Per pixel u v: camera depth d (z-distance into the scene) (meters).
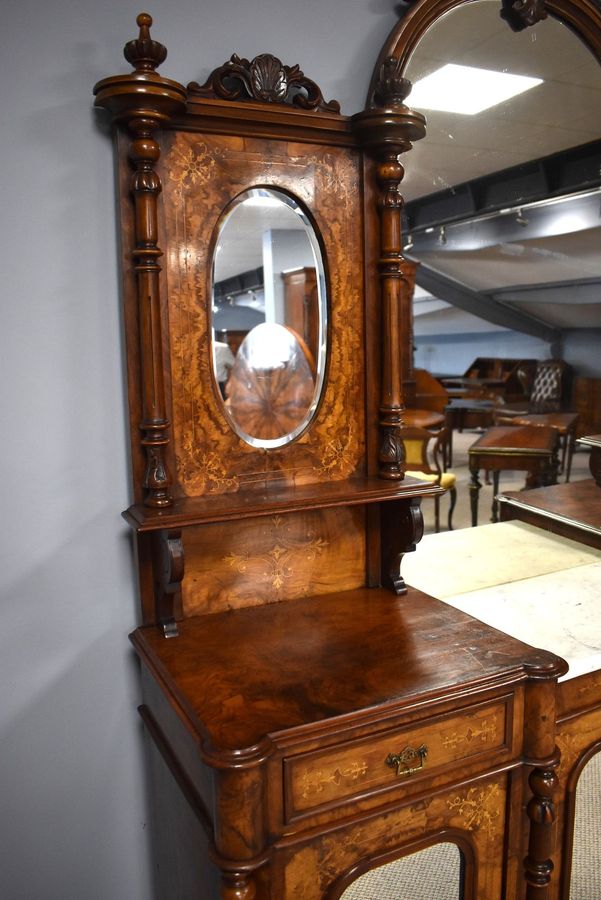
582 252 1.84
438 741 1.13
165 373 1.29
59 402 1.28
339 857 1.08
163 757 1.21
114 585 1.37
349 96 1.48
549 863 1.27
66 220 1.25
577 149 1.75
